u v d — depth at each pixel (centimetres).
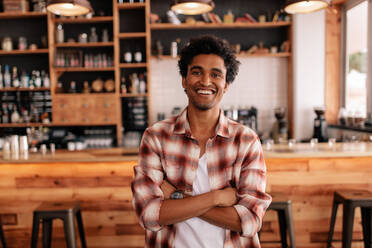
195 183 118
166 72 532
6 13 490
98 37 523
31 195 296
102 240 298
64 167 295
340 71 516
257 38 534
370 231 271
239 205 112
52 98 489
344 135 471
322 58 500
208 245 115
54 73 497
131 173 295
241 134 121
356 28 518
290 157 280
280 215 266
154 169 119
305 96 502
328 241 287
